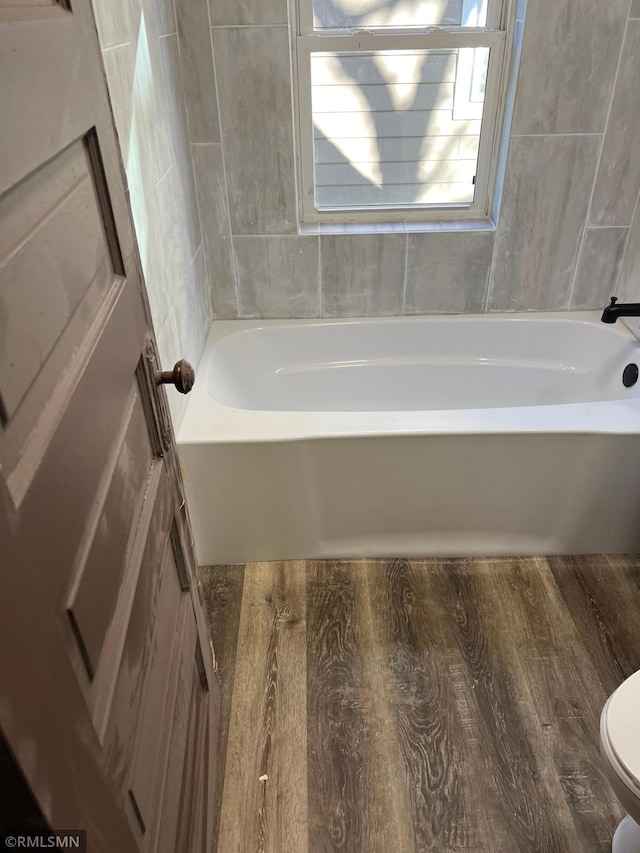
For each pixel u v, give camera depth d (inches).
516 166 82.0
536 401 93.4
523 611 69.1
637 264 85.4
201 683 51.1
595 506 72.1
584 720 58.3
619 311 78.8
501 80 79.9
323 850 49.4
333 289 90.7
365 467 69.1
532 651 64.7
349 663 63.7
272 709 59.6
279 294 91.0
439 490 71.1
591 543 75.3
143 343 36.1
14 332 19.9
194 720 46.4
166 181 66.4
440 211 88.8
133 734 30.0
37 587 19.6
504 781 53.7
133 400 34.1
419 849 49.4
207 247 87.0
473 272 89.7
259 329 91.0
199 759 46.7
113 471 29.2
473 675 62.4
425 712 59.2
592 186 83.6
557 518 73.4
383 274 89.7
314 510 72.3
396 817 51.4
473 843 49.7
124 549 30.3
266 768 54.9
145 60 58.9
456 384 94.3
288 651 65.0
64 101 24.8
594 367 89.7
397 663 63.7
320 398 94.3
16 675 17.5
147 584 34.1
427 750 56.1
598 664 63.2
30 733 18.0
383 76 79.8
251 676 62.6
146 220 58.0
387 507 72.4
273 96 77.2
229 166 81.4
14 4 21.2
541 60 75.3
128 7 53.6
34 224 22.1
